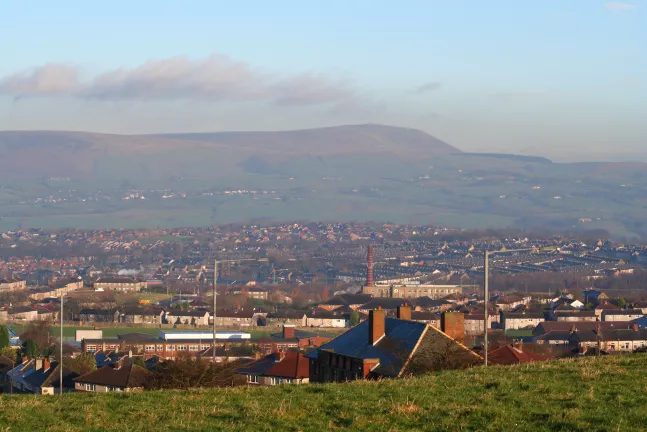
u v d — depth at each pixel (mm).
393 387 58406
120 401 56188
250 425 47906
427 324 95812
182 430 47062
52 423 49719
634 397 53156
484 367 69938
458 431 46094
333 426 47625
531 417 48750
